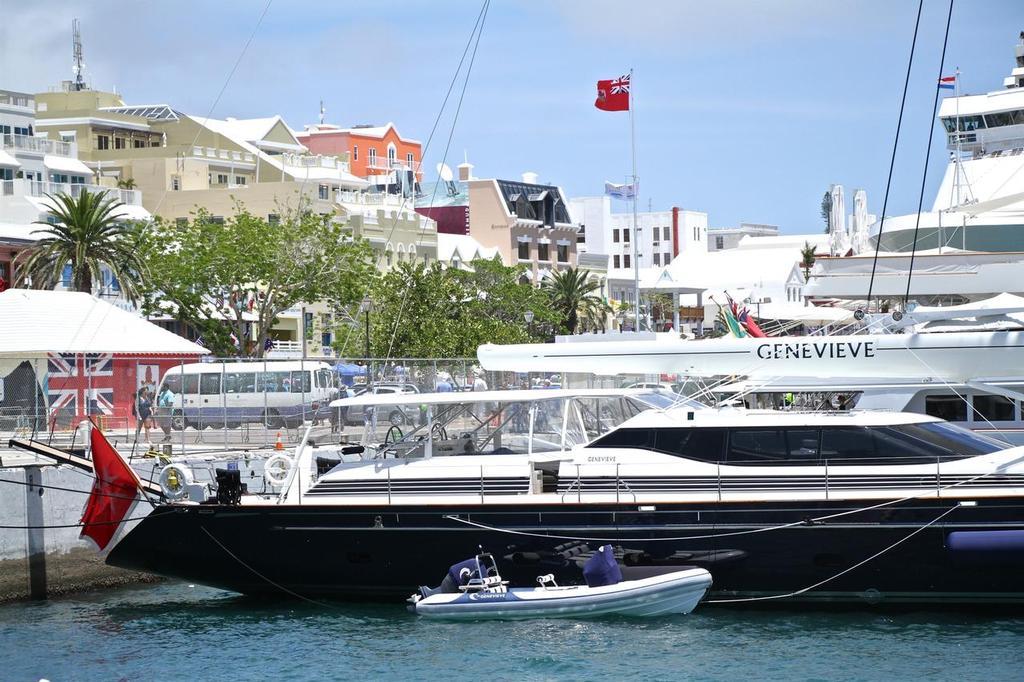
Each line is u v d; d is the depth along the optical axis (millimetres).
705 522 48344
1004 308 51031
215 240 130000
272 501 52781
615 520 48875
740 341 51531
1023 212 130250
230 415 80875
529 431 51656
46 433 72688
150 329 84312
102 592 59625
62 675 46000
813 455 48781
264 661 46594
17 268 134750
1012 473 47250
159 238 132875
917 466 47969
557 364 53031
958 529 46750
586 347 52719
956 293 95125
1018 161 151125
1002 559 46312
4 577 56938
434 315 130250
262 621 51656
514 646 46750
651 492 49438
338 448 57625
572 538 49219
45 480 58906
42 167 168125
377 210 190250
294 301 128625
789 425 49156
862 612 48906
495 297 169375
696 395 53500
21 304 81938
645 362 52094
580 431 52250
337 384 90438
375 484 51531
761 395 61250
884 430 48594
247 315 142875
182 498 52812
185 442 76750
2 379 73750
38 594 58031
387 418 52719
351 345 127500
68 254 127250
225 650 48094
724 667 44000
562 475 50156
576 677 43469
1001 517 46469
